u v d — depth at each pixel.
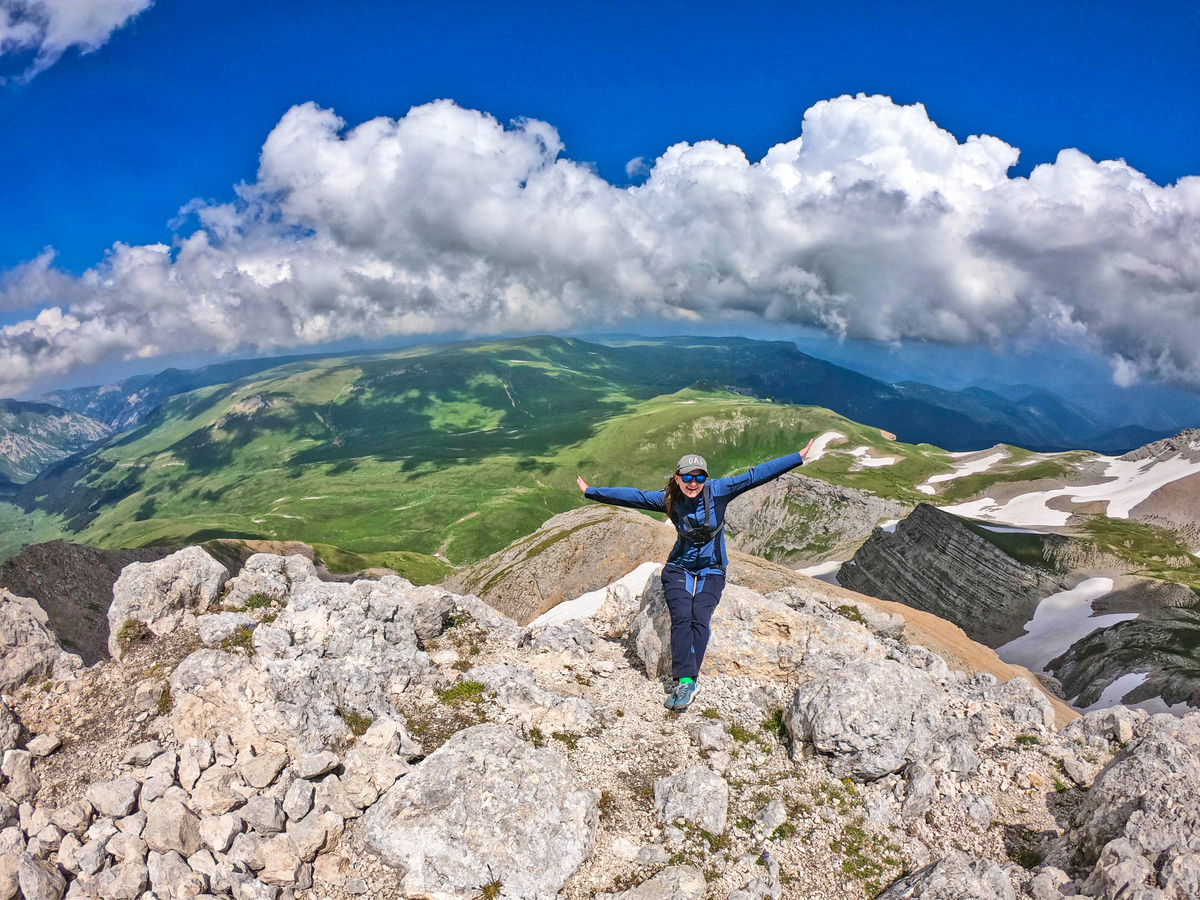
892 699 4.20
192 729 3.83
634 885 3.48
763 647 5.14
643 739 4.41
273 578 4.93
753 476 4.18
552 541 40.59
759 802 3.99
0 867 3.13
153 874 3.23
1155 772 3.58
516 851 3.44
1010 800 4.03
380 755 3.79
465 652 5.27
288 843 3.44
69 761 3.67
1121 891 3.13
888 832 3.87
